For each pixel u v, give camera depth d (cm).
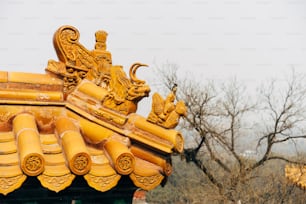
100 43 434
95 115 404
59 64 422
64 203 391
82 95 416
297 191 2498
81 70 420
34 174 323
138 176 387
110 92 409
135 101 415
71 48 420
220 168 2678
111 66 430
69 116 409
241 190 2473
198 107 2541
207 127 2552
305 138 2512
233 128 2559
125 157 360
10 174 327
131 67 416
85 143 399
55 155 363
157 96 412
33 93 404
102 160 378
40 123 401
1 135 380
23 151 332
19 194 373
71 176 344
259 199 2422
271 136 2506
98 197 405
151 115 409
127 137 404
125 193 416
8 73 404
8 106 394
